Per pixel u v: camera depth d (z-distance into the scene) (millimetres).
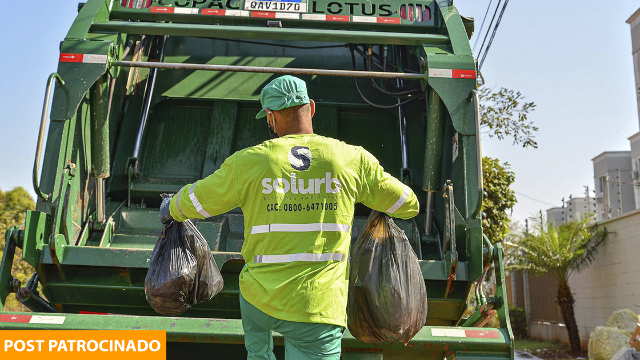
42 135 3518
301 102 2168
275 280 1982
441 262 3604
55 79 3775
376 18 4523
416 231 4391
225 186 2082
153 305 2744
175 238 2744
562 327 16094
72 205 3863
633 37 24094
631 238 12766
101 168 4234
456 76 3965
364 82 5199
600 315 14250
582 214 14703
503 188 11320
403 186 2229
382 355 3037
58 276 3650
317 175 2045
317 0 4520
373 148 5039
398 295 2342
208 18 4465
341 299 2021
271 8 4477
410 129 4977
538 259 14438
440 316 3881
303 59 5363
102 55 3885
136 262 3549
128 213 4434
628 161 26812
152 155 4898
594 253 14164
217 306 3803
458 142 4066
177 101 5090
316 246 1999
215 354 3293
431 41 4277
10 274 3422
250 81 5148
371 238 2422
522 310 19062
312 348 1986
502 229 11367
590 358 10719
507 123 12406
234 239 4234
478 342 2996
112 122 4707
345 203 2072
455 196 4098
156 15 4469
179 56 5312
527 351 14742
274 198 2018
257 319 2047
